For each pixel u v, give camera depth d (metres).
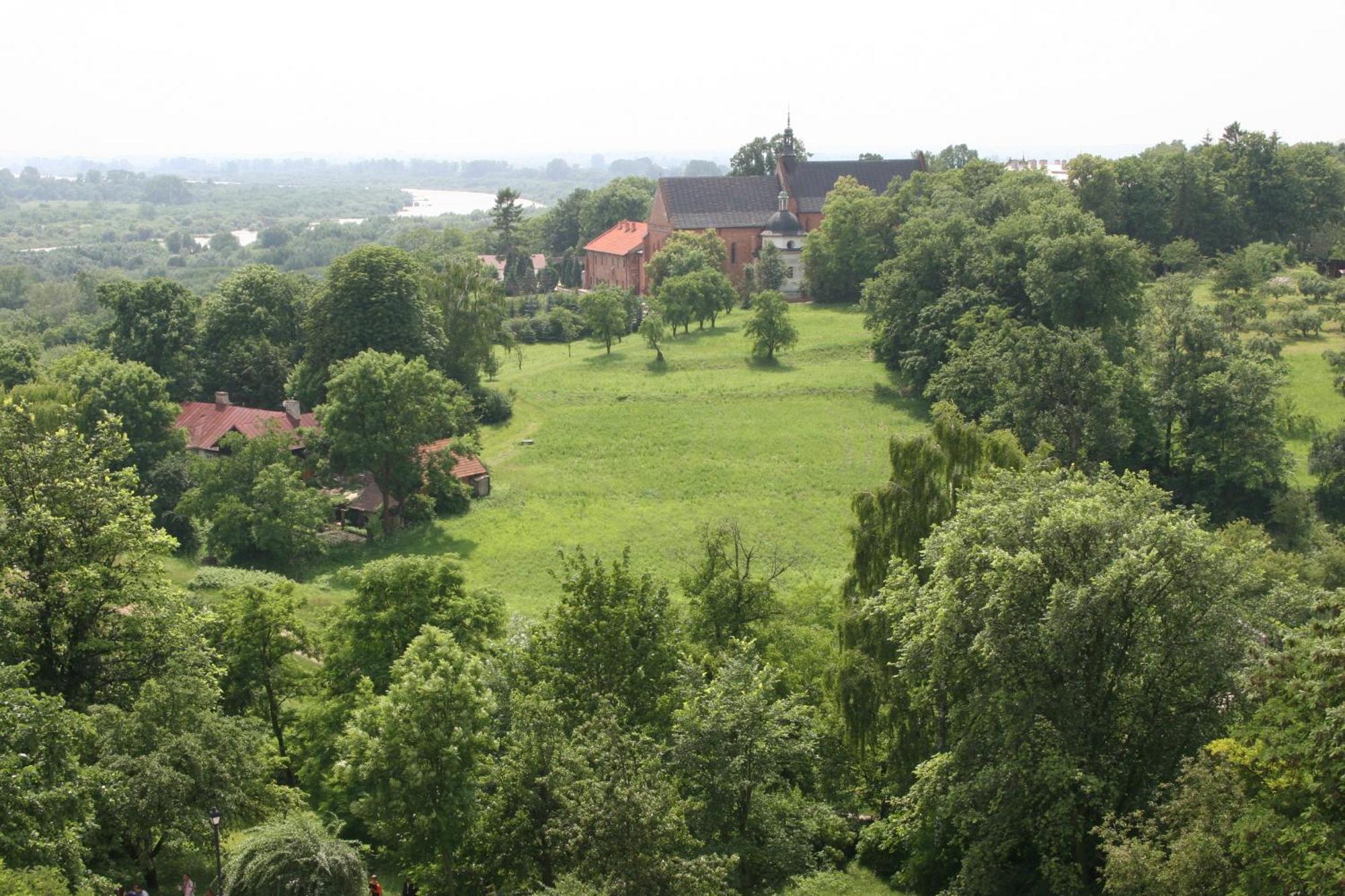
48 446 40.25
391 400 84.88
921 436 44.19
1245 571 32.16
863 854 38.41
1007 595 31.50
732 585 48.03
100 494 40.44
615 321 136.12
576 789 29.41
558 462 100.12
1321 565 62.19
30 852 26.89
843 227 155.25
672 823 28.33
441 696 31.95
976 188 160.50
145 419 86.19
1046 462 44.22
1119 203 160.12
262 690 45.09
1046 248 99.94
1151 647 31.25
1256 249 141.50
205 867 36.34
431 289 110.88
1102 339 95.25
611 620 38.16
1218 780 26.28
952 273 116.31
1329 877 21.98
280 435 82.31
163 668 37.81
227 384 107.12
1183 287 102.62
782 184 185.38
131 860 34.78
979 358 96.75
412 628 44.69
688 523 85.69
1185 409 86.56
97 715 32.84
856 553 44.41
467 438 94.06
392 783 31.80
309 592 70.50
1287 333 115.81
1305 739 23.89
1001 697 31.78
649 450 102.25
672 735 36.25
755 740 33.53
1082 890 30.75
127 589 39.41
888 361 121.50
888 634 40.16
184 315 108.62
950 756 33.78
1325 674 23.61
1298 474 86.44
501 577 76.06
